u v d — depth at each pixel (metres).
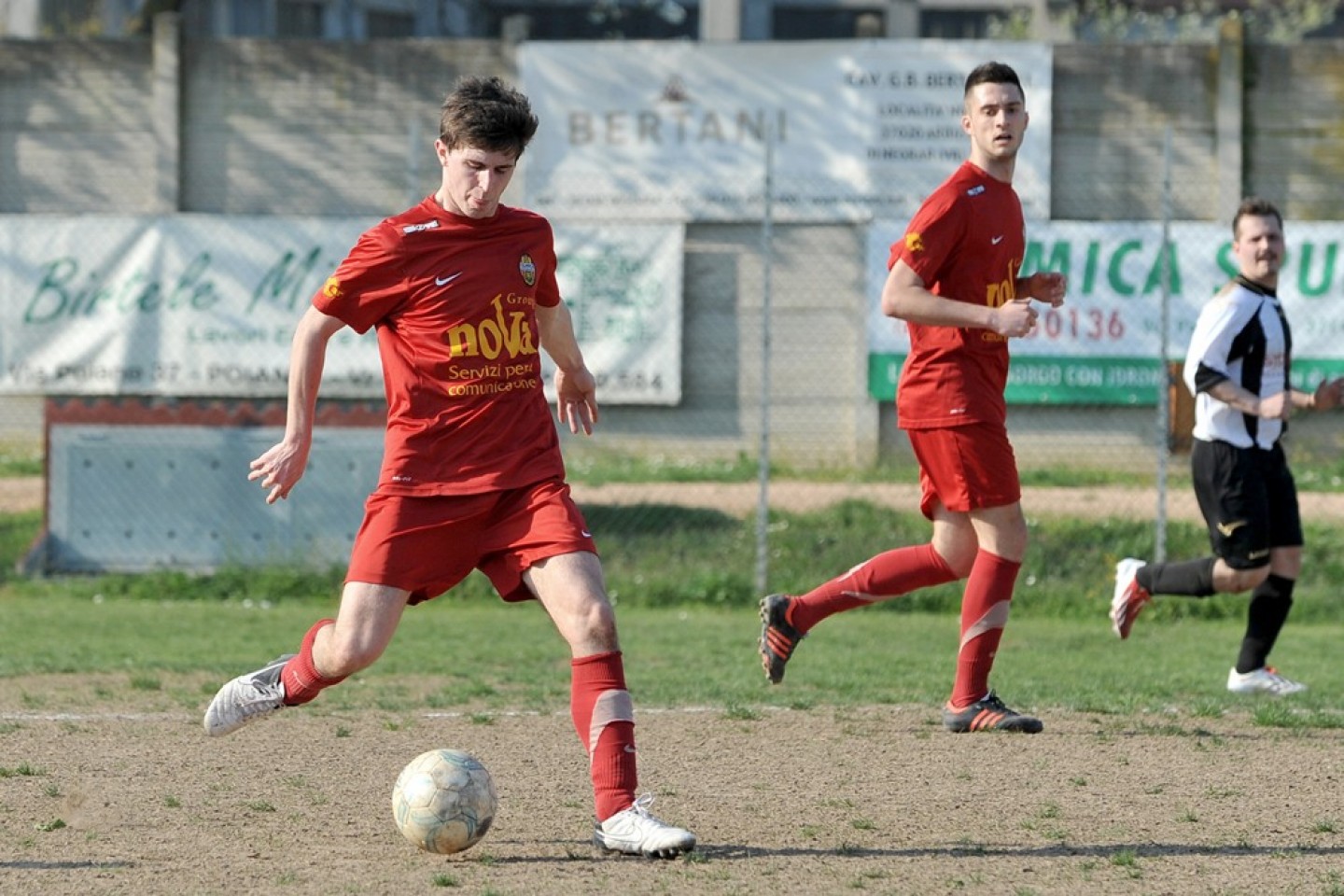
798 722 23.14
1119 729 22.73
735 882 14.42
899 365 61.00
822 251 64.56
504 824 16.83
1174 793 18.50
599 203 65.00
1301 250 58.16
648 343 61.34
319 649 15.52
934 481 22.20
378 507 15.43
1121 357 59.06
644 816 15.29
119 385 60.34
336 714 23.73
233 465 44.62
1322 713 24.28
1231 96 65.19
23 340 60.56
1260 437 25.97
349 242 59.78
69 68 68.62
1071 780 19.16
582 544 15.36
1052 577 45.00
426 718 23.48
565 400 17.61
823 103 64.06
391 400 15.59
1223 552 25.89
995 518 22.09
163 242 60.12
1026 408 61.62
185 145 68.62
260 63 68.12
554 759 20.47
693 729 22.56
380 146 68.00
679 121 64.56
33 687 26.47
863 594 22.97
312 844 15.90
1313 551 46.47
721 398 64.88
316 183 68.25
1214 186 65.69
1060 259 58.91
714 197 64.62
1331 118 65.56
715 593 43.97
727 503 52.91
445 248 15.28
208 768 19.64
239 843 15.91
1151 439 60.94
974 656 22.41
